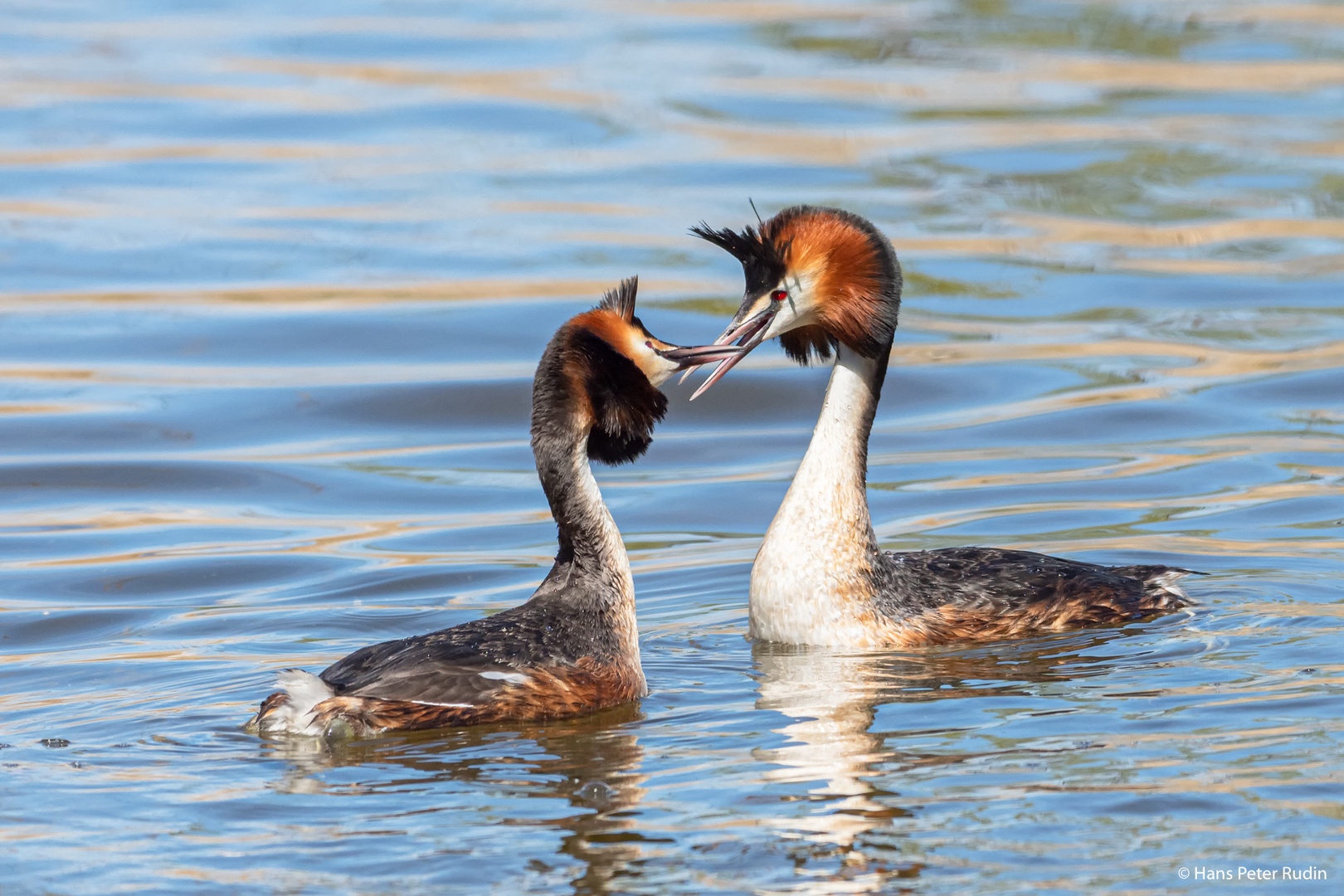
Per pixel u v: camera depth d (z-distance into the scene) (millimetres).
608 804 8008
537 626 9828
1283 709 9188
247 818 7887
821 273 11383
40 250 23750
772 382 19484
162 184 27672
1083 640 11195
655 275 22469
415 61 37031
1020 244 24719
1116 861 7211
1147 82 35531
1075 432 17344
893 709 9562
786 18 42062
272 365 19531
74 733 9266
